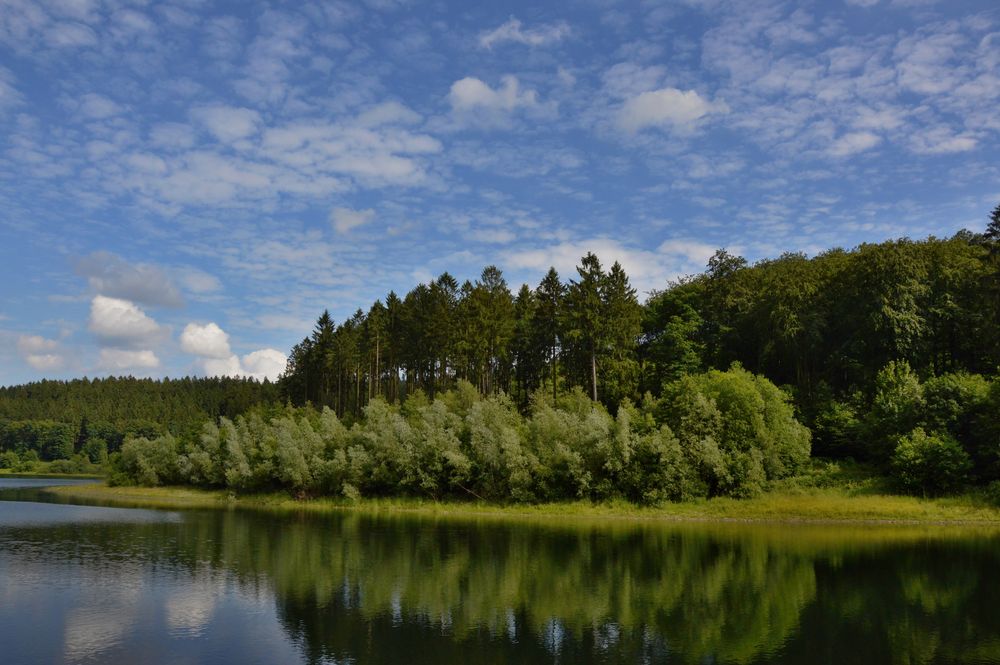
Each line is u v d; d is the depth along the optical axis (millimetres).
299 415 110250
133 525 58531
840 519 54438
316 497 81375
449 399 86188
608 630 25625
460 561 39719
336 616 27859
